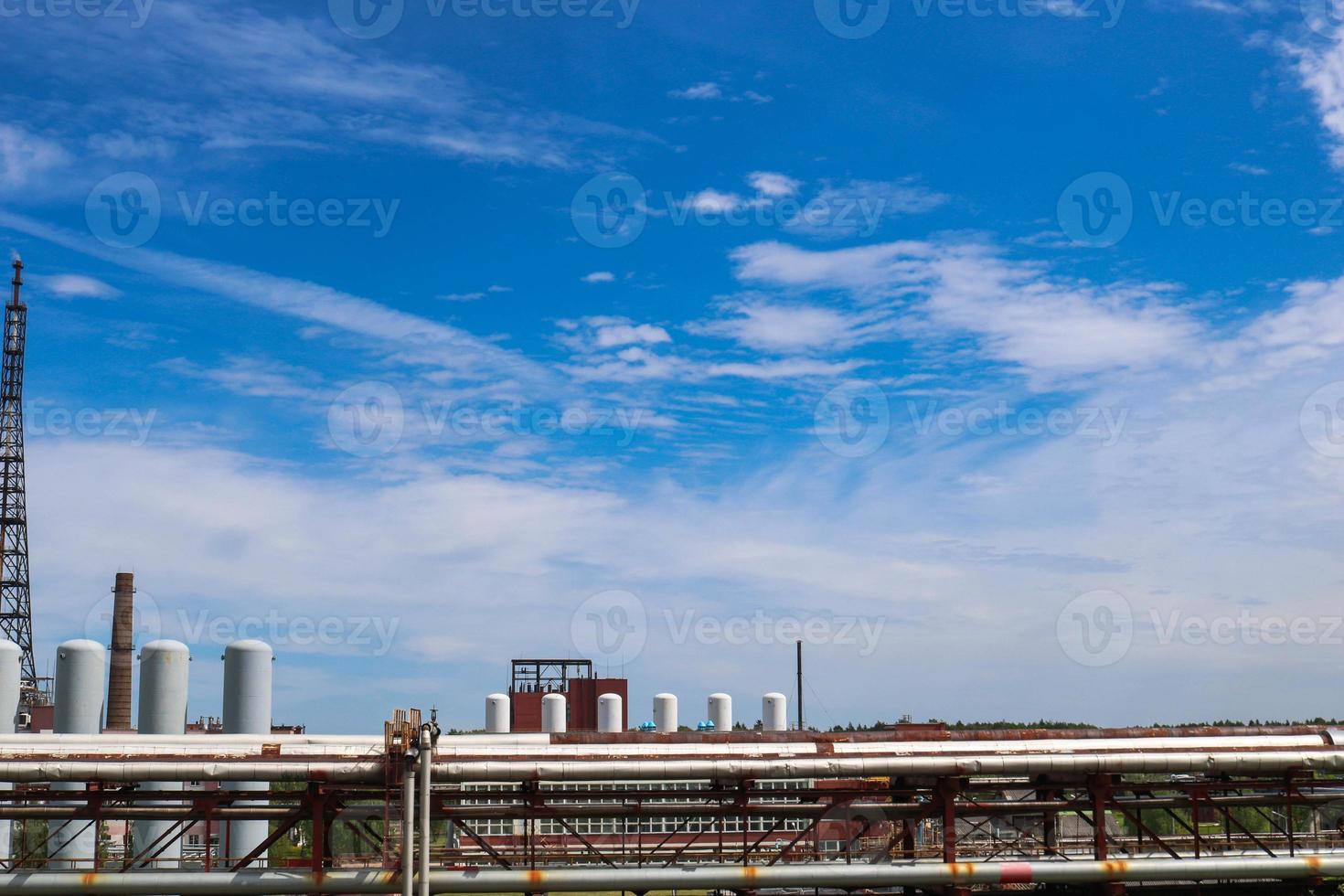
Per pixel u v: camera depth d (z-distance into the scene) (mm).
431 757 40625
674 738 46719
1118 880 43438
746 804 44312
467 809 43719
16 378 129125
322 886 40219
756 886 41688
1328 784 51562
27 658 125438
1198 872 43781
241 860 40969
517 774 41812
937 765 43219
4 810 41781
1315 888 48000
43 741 45688
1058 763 43750
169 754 42469
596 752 43969
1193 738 47094
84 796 42000
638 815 44062
